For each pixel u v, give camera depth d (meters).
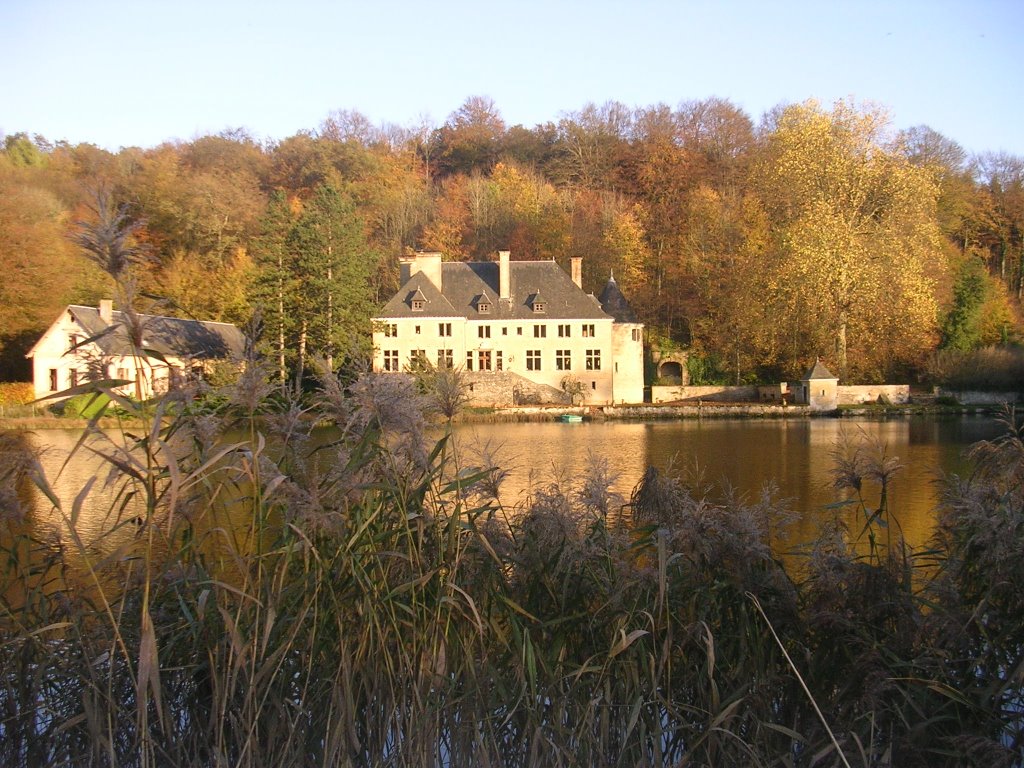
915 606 5.03
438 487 5.26
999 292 58.38
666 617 5.07
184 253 54.06
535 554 5.31
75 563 7.83
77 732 5.06
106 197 4.61
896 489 16.66
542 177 78.44
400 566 5.08
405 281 57.31
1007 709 4.77
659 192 71.00
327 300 44.47
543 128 85.50
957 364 51.72
